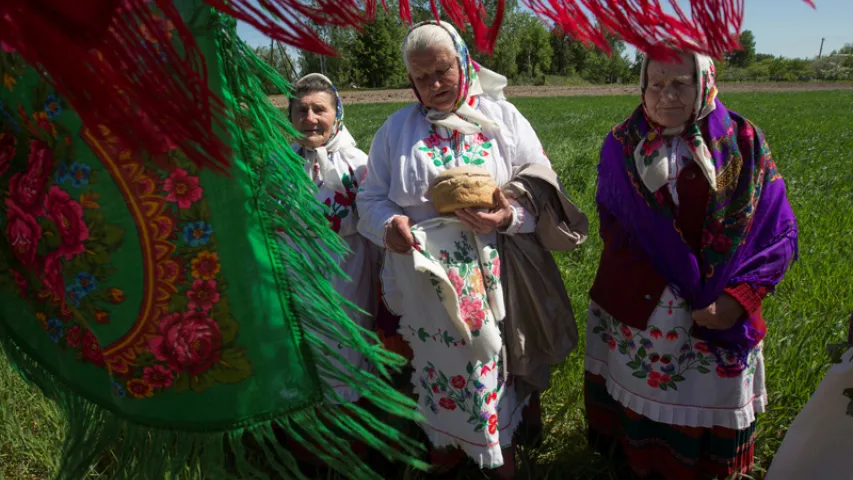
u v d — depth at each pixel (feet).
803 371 10.27
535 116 79.36
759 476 8.88
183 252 4.09
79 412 4.51
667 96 6.91
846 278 13.69
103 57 2.68
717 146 7.10
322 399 4.67
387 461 9.45
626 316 7.80
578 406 10.48
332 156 9.22
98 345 4.26
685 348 7.59
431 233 7.77
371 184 8.46
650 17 2.83
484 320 7.70
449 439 8.23
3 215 4.24
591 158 30.81
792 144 40.06
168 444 4.39
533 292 8.16
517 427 8.87
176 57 2.91
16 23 2.56
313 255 4.62
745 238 7.16
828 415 6.86
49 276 4.16
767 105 104.22
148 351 4.21
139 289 4.10
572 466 9.27
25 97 3.85
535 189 7.95
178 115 2.85
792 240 7.30
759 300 7.20
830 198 21.39
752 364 7.69
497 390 8.02
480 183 7.40
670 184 7.30
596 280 8.43
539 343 8.45
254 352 4.33
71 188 3.94
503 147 8.07
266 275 4.34
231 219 4.16
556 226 8.00
